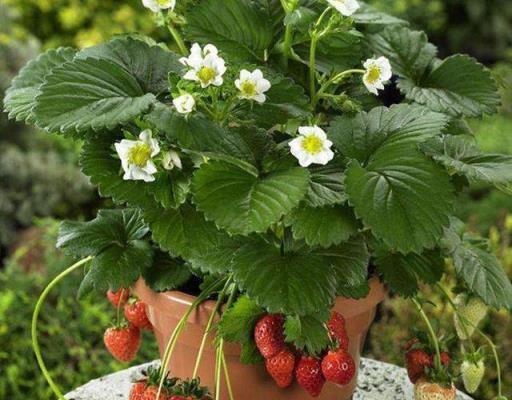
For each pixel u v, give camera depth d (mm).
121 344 1252
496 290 1198
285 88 1146
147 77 1153
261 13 1209
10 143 2826
